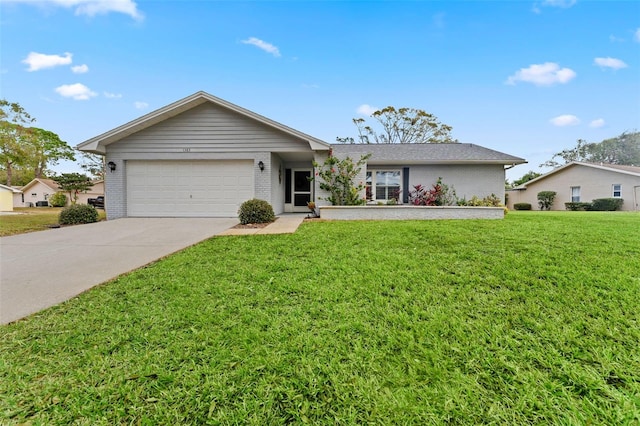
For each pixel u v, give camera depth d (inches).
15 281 164.7
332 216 417.7
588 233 270.7
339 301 129.4
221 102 422.0
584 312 113.5
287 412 69.9
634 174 801.6
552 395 72.8
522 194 1119.6
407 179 549.3
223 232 314.7
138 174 449.4
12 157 1280.8
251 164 451.2
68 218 403.2
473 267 169.6
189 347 96.6
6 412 71.2
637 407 68.1
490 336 99.0
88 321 115.9
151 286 153.6
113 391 77.3
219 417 68.4
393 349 93.3
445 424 65.4
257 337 101.6
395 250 213.9
